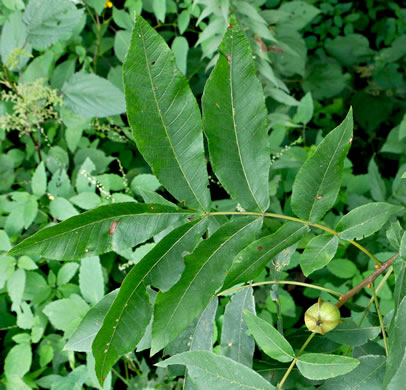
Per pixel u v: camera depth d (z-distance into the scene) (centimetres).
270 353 45
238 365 43
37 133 130
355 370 49
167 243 40
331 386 49
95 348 38
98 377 38
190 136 40
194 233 41
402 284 45
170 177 40
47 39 114
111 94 116
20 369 105
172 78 39
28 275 108
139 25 37
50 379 110
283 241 44
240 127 41
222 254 42
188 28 147
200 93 149
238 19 111
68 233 38
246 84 41
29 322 107
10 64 112
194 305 40
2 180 125
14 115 117
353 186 124
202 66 148
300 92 171
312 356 43
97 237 39
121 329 38
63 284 110
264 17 131
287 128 145
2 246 104
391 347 39
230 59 40
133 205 39
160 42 38
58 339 110
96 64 144
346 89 179
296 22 150
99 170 124
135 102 38
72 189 113
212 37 126
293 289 129
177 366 60
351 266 104
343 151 43
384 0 194
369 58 179
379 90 172
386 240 114
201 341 55
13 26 117
